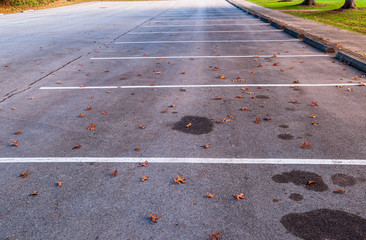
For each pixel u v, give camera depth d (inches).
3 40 539.8
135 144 178.2
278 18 711.1
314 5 991.0
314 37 459.5
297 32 505.4
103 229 116.2
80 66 358.0
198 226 116.7
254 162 157.8
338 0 1261.1
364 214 120.9
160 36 552.1
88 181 145.7
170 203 129.6
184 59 379.6
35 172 153.9
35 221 121.2
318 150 166.9
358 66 318.0
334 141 175.6
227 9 1056.2
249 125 199.2
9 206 130.0
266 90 263.6
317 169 150.4
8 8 1186.6
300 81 285.1
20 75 327.3
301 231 113.3
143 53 418.0
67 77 315.9
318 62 350.6
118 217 122.2
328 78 291.9
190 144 176.9
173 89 271.4
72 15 970.7
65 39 538.6
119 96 257.6
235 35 544.7
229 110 223.6
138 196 134.3
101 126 202.7
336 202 127.8
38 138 188.1
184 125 201.3
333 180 142.0
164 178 146.8
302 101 237.1
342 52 362.9
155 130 195.2
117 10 1118.4
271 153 165.5
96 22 772.0
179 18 823.1
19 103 246.8
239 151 168.2
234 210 124.7
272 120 205.6
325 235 111.2
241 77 301.4
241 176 146.8
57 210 127.0
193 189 138.2
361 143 172.4
